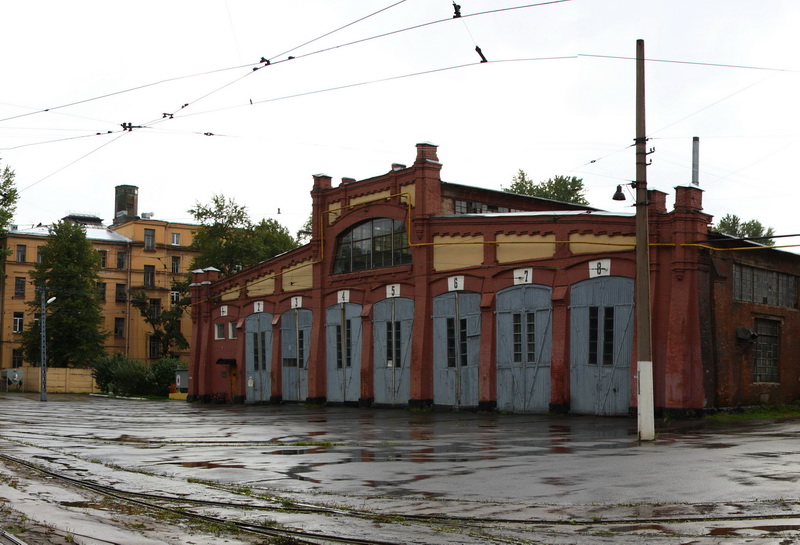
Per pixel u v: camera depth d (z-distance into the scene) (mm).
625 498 11523
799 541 8727
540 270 34625
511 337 35531
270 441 22250
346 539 9305
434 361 38969
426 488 12875
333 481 13898
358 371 42906
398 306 40844
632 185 25047
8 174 62000
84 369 78875
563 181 86000
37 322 79562
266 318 49688
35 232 89625
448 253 38625
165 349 84938
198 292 55812
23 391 79250
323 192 45688
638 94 21688
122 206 99250
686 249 30328
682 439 21094
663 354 30500
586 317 32875
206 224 77188
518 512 10727
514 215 35844
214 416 36562
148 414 38750
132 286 90750
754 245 32750
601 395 32156
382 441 21719
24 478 14539
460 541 9117
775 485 12320
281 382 48188
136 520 10469
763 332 34250
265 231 77688
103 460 17562
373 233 42781
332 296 44812
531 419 31188
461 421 30641
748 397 32562
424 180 39562
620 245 32062
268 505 11586
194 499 12180
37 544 8797
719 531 9273
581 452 17969
